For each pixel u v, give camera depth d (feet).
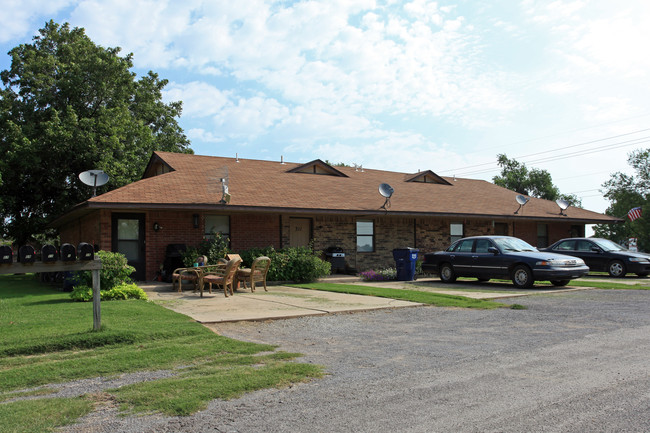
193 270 43.32
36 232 84.23
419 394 15.78
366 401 15.16
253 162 76.79
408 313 32.89
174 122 110.42
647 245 121.29
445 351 21.79
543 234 88.69
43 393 16.15
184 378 17.49
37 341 21.59
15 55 86.43
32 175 77.82
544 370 18.42
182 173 63.16
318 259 56.49
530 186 172.24
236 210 54.70
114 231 52.65
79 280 37.93
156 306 32.83
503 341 23.82
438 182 90.84
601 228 160.97
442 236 76.02
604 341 23.45
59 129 74.08
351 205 64.59
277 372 18.12
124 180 78.95
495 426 13.02
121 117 84.99
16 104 82.48
